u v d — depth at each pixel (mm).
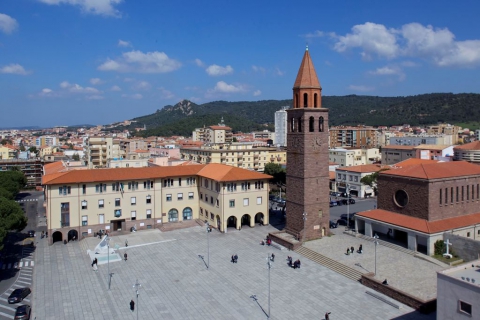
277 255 86250
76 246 95062
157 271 78062
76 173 101125
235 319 58438
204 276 75000
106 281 73375
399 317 57438
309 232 92250
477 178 91250
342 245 88000
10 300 63969
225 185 103188
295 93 93062
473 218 87500
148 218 107688
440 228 80312
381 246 86125
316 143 92062
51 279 74562
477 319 38750
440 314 42531
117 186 103625
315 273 75125
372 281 67125
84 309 62281
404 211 88875
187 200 113875
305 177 91062
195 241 97250
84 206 100188
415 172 87562
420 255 78750
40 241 99562
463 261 75000
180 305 63281
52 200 96562
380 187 95438
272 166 155875
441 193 84812
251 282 71688
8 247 94500
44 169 147000
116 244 93375
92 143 197625
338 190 168875
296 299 64312
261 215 111688
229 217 107438
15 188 141875
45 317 59719
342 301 63219
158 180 108188
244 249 90688
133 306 61875
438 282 42625
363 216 93438
